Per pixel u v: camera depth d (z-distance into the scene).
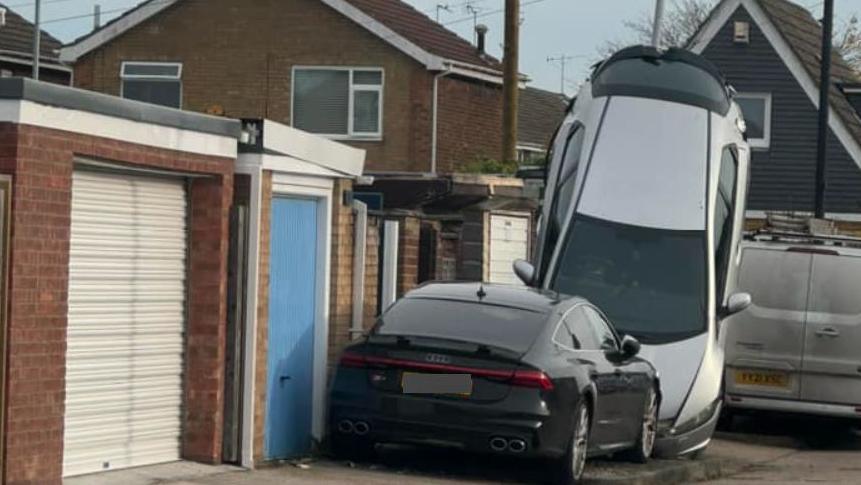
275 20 39.75
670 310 18.02
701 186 18.72
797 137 39.53
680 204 18.64
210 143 13.61
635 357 16.38
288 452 15.29
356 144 39.44
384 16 40.12
